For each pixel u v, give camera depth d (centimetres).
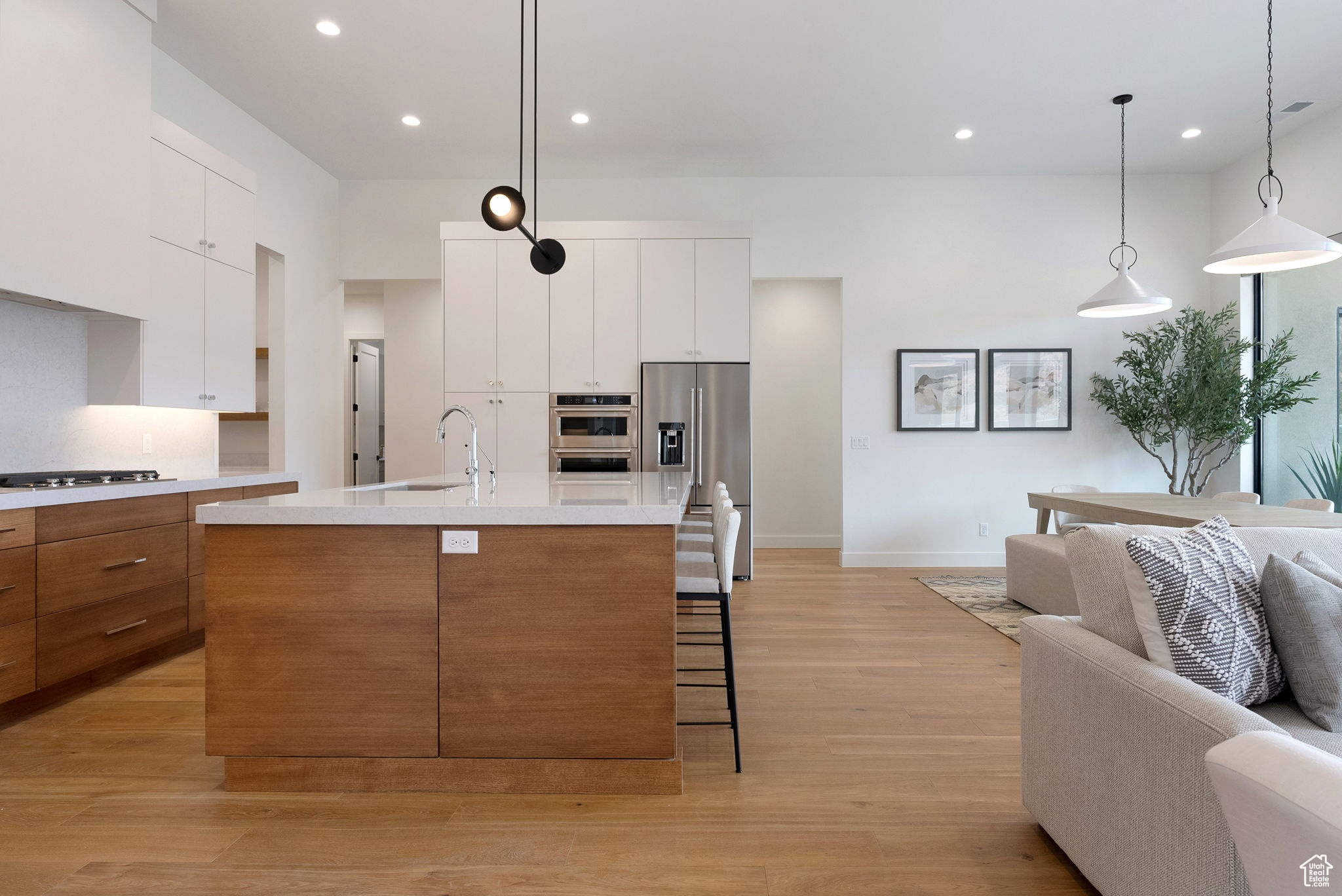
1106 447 604
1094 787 155
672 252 555
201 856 179
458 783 212
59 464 351
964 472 607
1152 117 494
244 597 212
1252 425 552
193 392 396
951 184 605
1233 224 574
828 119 498
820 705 288
